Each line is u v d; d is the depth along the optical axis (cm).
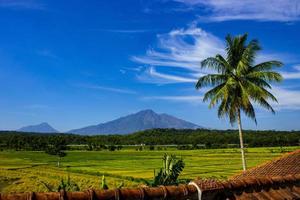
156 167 8150
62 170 7806
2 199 350
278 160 1567
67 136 17375
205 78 3491
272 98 3344
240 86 3378
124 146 16062
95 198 389
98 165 8788
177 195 442
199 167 7544
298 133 12288
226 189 489
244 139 12575
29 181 5641
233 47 3475
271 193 538
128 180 5753
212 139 13450
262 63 3453
